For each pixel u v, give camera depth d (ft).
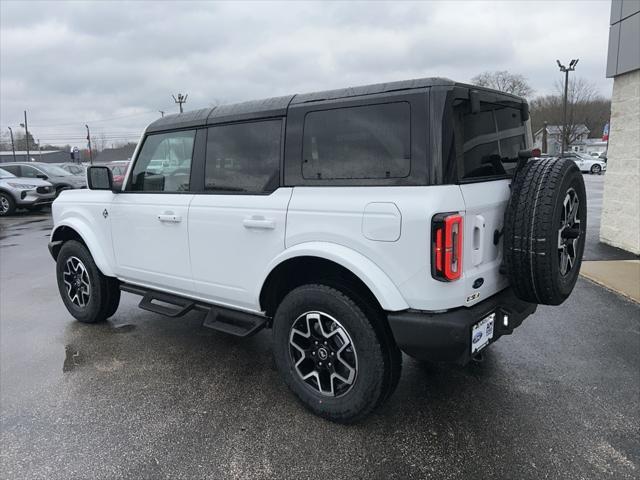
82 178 59.06
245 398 10.91
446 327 8.25
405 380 11.58
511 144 10.64
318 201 9.31
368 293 9.32
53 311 17.53
